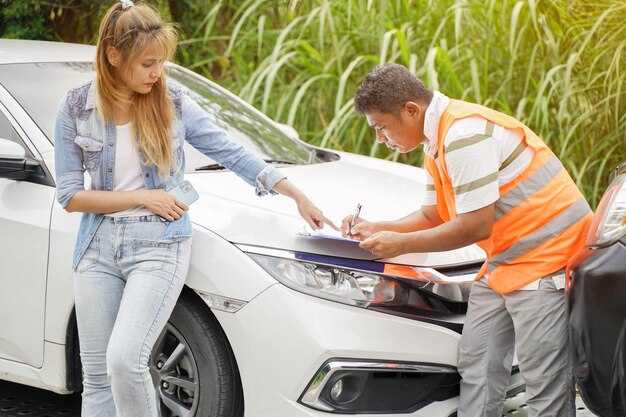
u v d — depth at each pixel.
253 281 3.48
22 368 4.08
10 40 5.11
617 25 6.73
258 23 7.46
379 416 3.51
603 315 3.03
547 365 3.44
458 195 3.32
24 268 3.95
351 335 3.41
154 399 3.38
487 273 3.54
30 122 4.16
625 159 6.59
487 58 6.67
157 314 3.34
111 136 3.33
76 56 4.82
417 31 7.08
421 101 3.45
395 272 3.54
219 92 5.25
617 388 3.05
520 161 3.38
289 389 3.43
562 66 6.52
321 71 7.04
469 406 3.61
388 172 4.64
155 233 3.38
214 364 3.59
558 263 3.37
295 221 3.67
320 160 4.91
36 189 3.99
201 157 4.37
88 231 3.41
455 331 3.59
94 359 3.45
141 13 3.22
